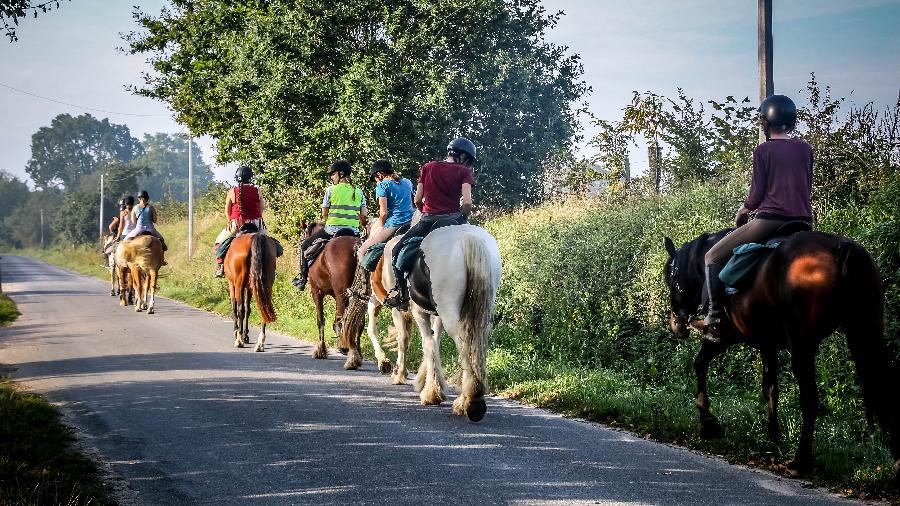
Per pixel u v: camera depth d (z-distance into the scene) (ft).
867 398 18.43
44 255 356.59
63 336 50.31
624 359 35.73
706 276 21.81
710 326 21.93
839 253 18.24
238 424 25.81
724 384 29.60
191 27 83.87
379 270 31.48
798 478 19.58
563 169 70.28
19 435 23.86
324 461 21.49
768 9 33.86
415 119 64.49
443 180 27.58
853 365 25.20
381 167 31.78
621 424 25.66
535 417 26.96
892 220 27.55
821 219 31.94
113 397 30.50
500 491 18.81
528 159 81.76
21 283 119.24
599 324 37.50
